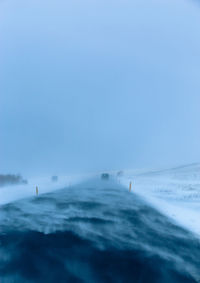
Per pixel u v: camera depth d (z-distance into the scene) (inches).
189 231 267.7
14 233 260.5
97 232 265.7
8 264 186.5
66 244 227.8
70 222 307.7
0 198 515.8
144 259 195.6
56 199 496.1
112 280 165.2
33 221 312.8
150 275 170.9
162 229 277.0
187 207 399.2
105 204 434.3
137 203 443.5
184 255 203.5
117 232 265.3
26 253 206.4
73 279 166.7
